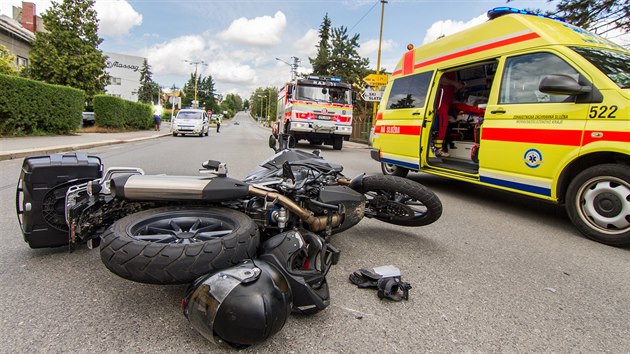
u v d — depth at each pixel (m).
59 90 15.83
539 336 2.31
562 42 4.81
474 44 6.13
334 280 2.97
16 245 3.37
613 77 4.22
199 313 1.87
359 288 2.84
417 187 3.84
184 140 20.34
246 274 1.93
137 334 2.11
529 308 2.66
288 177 3.19
